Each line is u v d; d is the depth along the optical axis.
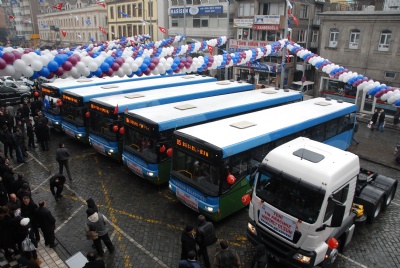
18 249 8.16
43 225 8.38
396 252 8.87
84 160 14.45
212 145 9.10
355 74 15.52
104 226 8.23
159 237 9.25
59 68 7.80
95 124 13.95
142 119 11.38
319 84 26.77
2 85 23.67
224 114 13.37
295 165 7.38
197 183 9.57
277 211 7.45
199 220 7.69
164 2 41.59
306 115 13.20
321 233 7.07
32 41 66.94
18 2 72.62
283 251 7.43
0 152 15.31
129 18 47.09
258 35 31.59
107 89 16.17
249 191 10.22
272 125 11.44
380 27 22.89
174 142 10.08
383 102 23.19
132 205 10.90
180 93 15.75
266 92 17.28
